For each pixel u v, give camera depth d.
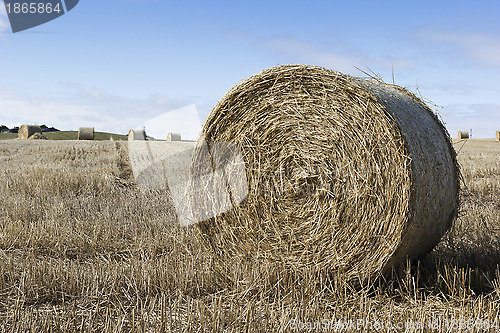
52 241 6.79
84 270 5.27
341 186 5.05
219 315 4.02
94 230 7.03
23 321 3.98
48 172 13.48
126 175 14.04
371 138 4.87
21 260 5.81
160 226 7.43
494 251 6.08
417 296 4.79
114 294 4.77
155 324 3.86
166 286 4.94
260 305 4.36
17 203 9.05
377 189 4.83
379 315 4.21
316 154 5.21
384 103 4.91
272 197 5.43
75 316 3.97
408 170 4.68
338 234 5.06
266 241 5.48
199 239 5.77
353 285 4.97
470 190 10.74
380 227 4.80
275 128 5.46
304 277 5.11
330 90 5.13
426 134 5.17
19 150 22.55
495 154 20.58
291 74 5.36
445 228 5.64
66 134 53.03
